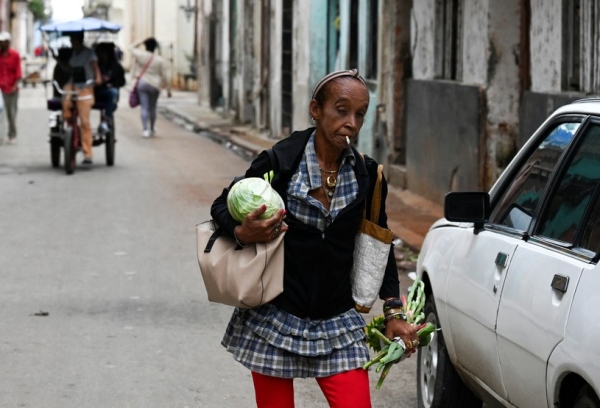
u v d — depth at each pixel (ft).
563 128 19.11
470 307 19.90
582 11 39.58
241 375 26.23
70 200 56.49
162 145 92.58
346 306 15.55
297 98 89.86
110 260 40.50
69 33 69.41
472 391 21.42
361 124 15.14
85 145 71.15
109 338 29.40
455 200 20.30
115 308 33.01
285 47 96.53
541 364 16.56
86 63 68.69
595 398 15.10
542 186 18.98
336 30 83.56
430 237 23.67
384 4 63.62
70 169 67.72
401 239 45.37
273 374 15.23
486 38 47.65
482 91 47.78
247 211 14.57
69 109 69.10
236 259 14.89
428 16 57.21
